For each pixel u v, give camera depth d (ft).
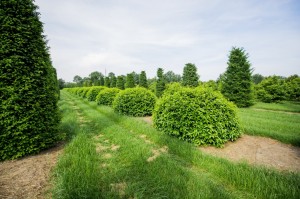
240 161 16.99
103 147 21.67
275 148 21.54
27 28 18.85
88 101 83.51
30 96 18.89
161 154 18.39
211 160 16.38
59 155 18.57
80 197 11.00
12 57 17.80
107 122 33.94
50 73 21.63
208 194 11.28
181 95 24.53
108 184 12.82
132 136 24.79
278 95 96.89
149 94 44.96
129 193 11.61
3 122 17.34
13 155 17.88
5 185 12.87
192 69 106.32
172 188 11.95
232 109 23.63
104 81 168.14
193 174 14.12
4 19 17.44
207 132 21.62
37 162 17.11
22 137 17.95
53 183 13.26
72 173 13.35
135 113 43.01
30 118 18.74
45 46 20.94
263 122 35.42
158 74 120.67
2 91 17.48
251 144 23.00
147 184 12.60
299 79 107.76
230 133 22.91
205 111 21.76
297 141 22.49
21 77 18.33
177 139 22.33
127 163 16.67
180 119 22.99
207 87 25.16
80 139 22.35
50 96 20.71
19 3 18.60
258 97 102.47
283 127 31.48
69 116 41.52
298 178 13.03
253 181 12.46
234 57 81.66
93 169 14.58
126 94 44.09
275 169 15.23
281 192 11.30
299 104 90.53
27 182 13.39
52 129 20.79
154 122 27.78
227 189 12.64
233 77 80.84
